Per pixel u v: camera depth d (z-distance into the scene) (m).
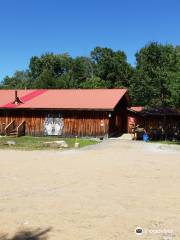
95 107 39.78
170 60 50.28
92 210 12.09
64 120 41.25
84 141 36.25
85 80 88.62
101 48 91.81
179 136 42.62
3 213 11.70
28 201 13.12
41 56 99.38
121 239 9.59
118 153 27.95
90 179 17.25
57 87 83.00
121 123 46.25
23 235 9.87
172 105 54.25
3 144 32.75
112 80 78.81
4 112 43.09
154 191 14.87
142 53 62.72
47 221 10.95
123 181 16.84
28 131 42.31
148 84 59.72
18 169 19.86
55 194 14.20
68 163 22.36
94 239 9.57
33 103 42.72
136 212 11.91
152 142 37.69
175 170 20.03
